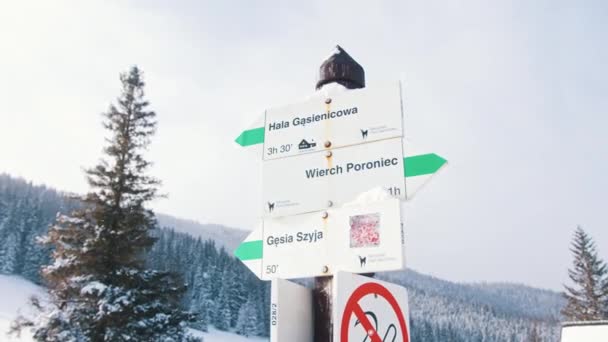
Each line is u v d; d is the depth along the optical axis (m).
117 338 16.67
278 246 2.49
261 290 98.56
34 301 17.66
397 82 2.54
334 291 1.86
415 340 110.88
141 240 19.17
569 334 8.87
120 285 18.14
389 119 2.49
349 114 2.59
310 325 2.18
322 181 2.53
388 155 2.43
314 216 2.46
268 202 2.63
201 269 94.69
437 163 2.31
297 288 2.16
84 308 17.00
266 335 91.56
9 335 17.02
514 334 118.50
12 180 120.38
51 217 102.12
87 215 19.08
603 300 41.91
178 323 18.97
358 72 2.80
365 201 2.32
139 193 19.75
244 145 2.86
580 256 44.22
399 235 2.17
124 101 21.05
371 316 1.92
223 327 89.06
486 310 130.00
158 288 18.98
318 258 2.35
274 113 2.81
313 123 2.67
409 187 2.34
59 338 16.45
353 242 2.26
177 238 104.62
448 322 121.00
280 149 2.71
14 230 94.12
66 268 17.84
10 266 89.44
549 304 165.00
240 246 2.63
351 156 2.51
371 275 2.24
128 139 20.25
